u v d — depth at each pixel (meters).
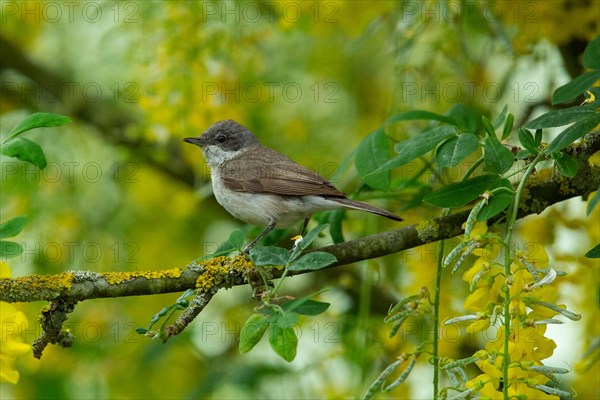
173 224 14.30
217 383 12.41
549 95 11.94
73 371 13.02
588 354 9.67
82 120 14.88
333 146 14.30
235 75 11.83
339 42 13.98
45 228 13.20
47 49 15.70
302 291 13.64
